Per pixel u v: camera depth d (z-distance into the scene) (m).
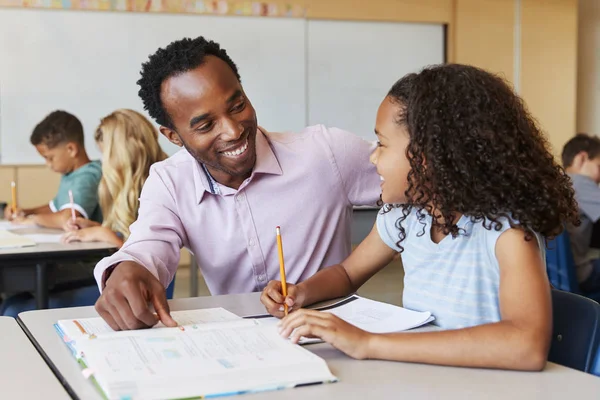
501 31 6.16
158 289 1.13
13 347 1.03
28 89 5.06
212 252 1.55
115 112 2.51
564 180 1.11
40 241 2.48
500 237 1.01
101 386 0.80
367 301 1.29
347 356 0.96
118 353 0.88
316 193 1.55
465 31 6.06
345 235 1.63
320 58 5.71
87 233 2.44
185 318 1.18
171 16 5.32
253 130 1.39
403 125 1.08
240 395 0.80
